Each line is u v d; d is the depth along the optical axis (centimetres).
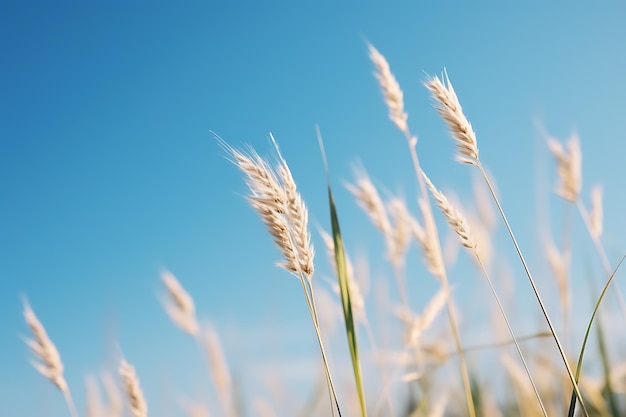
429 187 53
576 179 69
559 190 69
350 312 48
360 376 48
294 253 46
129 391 55
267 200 46
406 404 68
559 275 65
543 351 67
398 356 67
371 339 66
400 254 70
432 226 63
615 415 61
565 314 64
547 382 67
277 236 46
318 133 52
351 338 48
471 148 51
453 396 68
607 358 62
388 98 65
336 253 50
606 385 61
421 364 66
